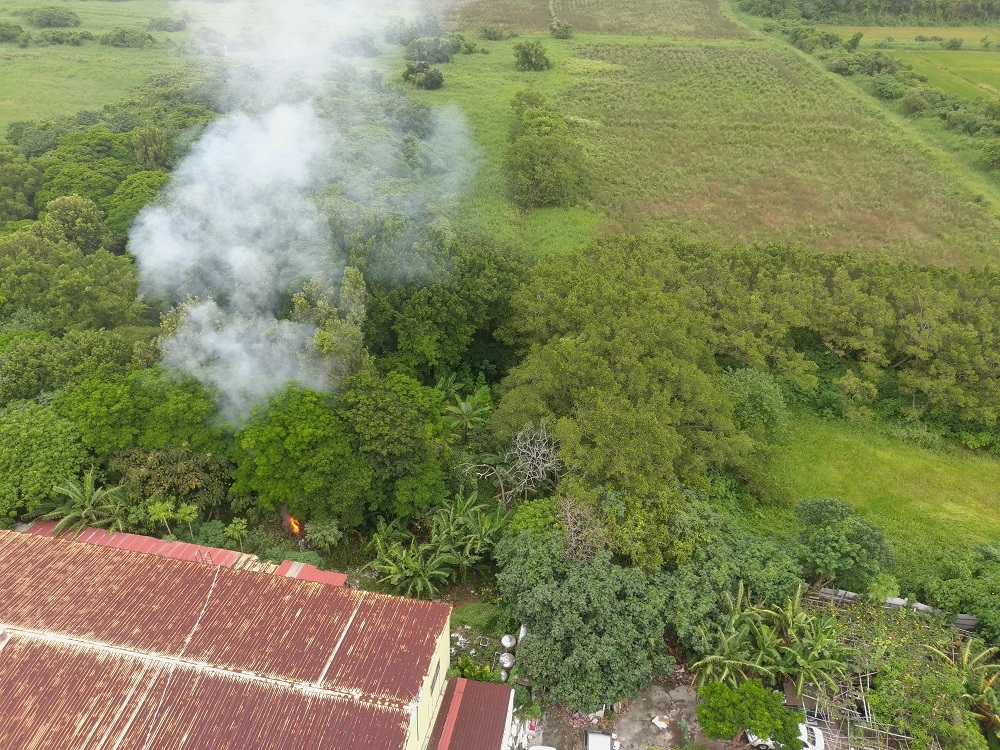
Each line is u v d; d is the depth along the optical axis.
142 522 26.52
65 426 27.12
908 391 36.50
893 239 52.25
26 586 20.72
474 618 24.69
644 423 27.23
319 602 20.70
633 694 21.33
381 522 27.66
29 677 18.31
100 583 21.02
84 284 34.78
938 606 24.59
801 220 54.91
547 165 55.00
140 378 28.36
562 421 27.14
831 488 33.00
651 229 53.16
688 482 28.50
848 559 24.03
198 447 27.28
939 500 32.53
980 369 35.38
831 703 21.08
